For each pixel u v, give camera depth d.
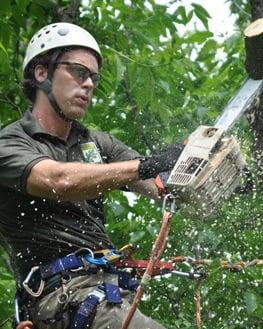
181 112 12.37
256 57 7.92
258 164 10.09
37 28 12.09
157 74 12.23
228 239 10.52
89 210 8.37
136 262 8.23
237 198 10.30
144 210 11.51
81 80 8.56
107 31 12.37
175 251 10.66
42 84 8.59
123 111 12.63
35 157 8.09
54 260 8.15
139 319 7.96
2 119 12.34
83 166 7.99
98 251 8.16
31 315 8.13
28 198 8.23
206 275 8.42
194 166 7.64
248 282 9.91
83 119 12.45
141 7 12.72
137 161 7.98
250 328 10.09
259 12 10.61
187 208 7.71
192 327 10.09
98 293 7.98
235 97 8.03
